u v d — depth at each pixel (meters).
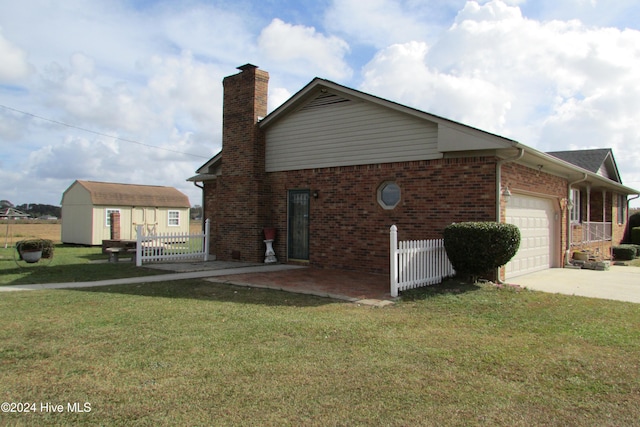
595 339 5.99
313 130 13.67
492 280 10.15
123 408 3.80
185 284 10.22
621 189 20.77
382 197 12.30
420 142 11.34
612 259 19.98
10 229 42.50
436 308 7.81
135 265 14.09
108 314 7.18
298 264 14.08
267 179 14.92
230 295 8.94
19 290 9.48
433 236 11.08
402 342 5.76
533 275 12.48
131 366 4.79
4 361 4.91
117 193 28.69
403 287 9.08
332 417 3.68
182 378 4.46
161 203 30.56
